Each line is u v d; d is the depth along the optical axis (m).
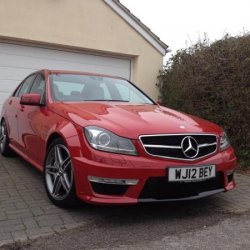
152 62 10.40
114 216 4.12
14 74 8.73
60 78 5.56
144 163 3.78
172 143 3.98
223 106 7.25
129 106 4.90
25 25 8.56
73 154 3.96
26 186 5.17
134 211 4.29
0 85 8.61
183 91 8.12
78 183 3.91
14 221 3.90
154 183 3.82
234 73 7.04
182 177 3.90
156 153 3.89
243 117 6.91
